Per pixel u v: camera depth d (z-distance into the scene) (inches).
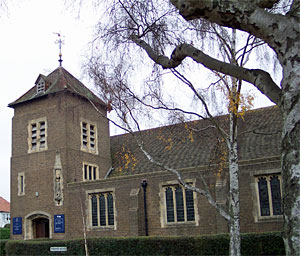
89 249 748.6
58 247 782.5
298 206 170.6
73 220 940.6
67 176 968.9
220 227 761.6
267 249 597.0
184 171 830.5
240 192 767.1
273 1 206.7
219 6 205.2
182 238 671.8
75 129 1018.7
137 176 887.1
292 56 183.8
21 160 1052.5
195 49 272.2
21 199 1027.3
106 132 1133.1
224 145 595.8
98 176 1066.7
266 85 213.0
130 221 852.6
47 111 1031.0
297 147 175.8
